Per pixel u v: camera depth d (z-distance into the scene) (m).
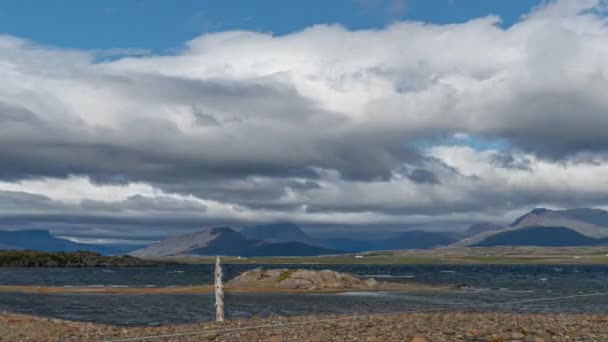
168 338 30.55
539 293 95.62
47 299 81.19
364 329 30.12
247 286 107.69
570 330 29.62
